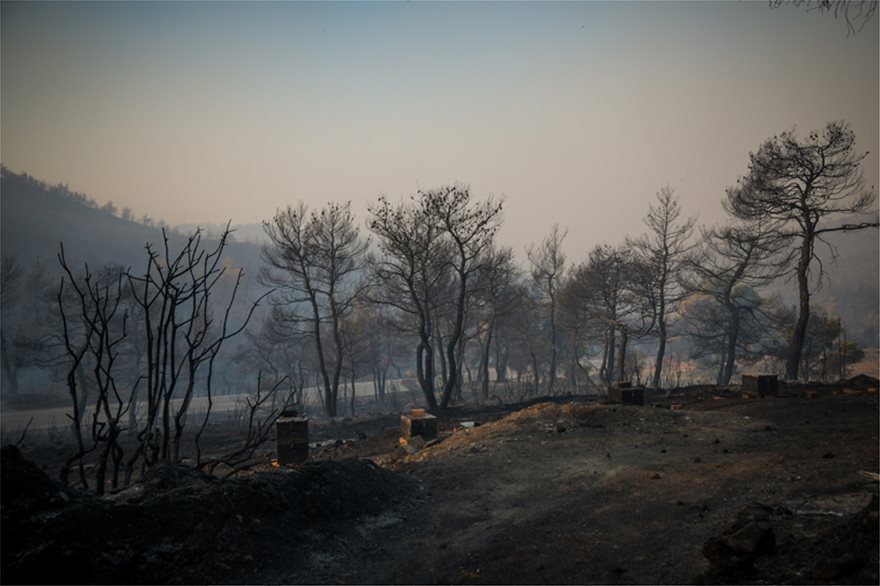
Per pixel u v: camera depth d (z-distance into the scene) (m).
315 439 21.02
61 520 5.58
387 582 6.19
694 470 9.44
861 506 6.48
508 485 9.70
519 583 5.77
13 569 4.91
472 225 26.83
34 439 27.89
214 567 5.98
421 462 11.40
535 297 50.84
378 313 49.91
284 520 7.19
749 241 31.89
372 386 67.94
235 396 53.22
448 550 7.03
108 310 36.69
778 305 44.09
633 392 16.88
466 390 51.06
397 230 26.95
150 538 5.98
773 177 28.16
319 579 6.25
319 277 33.53
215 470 14.33
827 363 40.28
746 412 14.98
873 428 11.44
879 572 4.57
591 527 7.24
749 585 4.87
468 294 34.09
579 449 11.80
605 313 39.81
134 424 27.52
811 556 5.08
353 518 7.99
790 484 7.91
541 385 48.03
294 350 55.50
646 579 5.45
